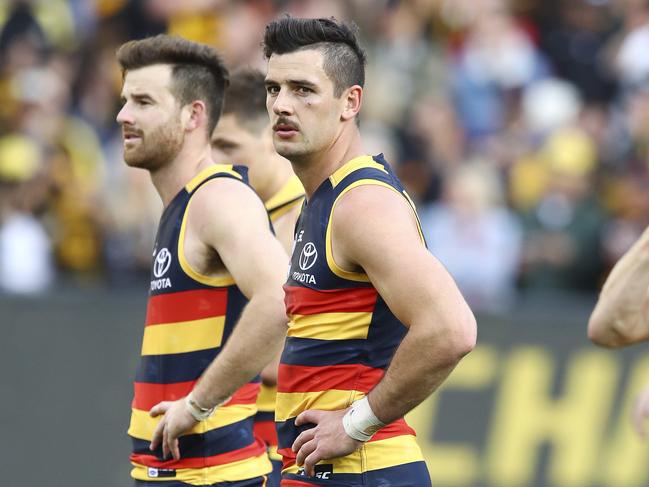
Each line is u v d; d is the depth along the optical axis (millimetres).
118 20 40688
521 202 35062
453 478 28516
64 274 33656
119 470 27734
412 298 12641
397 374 12773
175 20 40406
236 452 16266
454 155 37000
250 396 16641
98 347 28047
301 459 13391
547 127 38188
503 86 39469
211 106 16531
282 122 13555
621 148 37844
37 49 39469
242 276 15414
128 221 33812
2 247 33125
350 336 13383
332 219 13297
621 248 34312
